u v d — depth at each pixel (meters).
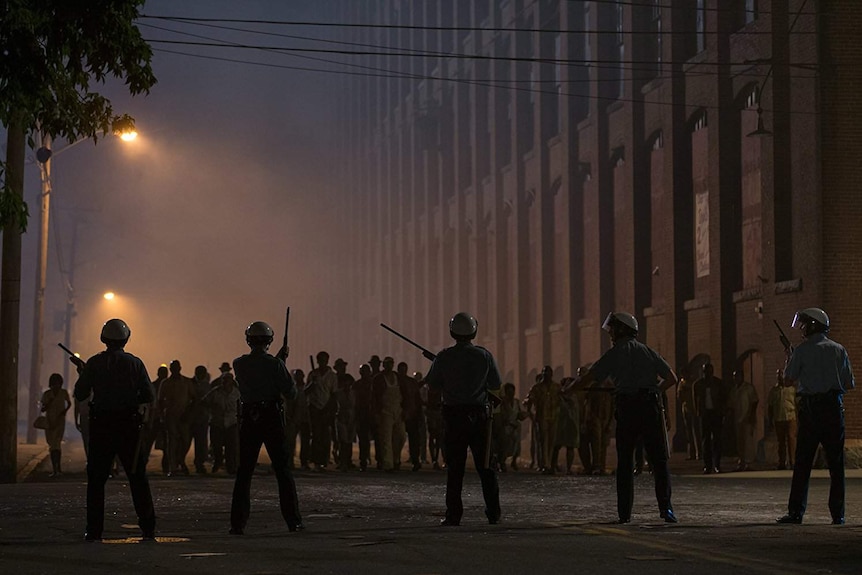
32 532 14.11
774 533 12.80
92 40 16.97
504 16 61.50
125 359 12.94
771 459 35.66
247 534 13.52
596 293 50.16
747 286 39.19
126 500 19.53
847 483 23.38
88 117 18.12
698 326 42.09
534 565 10.17
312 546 11.85
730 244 39.97
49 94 17.19
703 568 9.90
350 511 17.14
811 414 14.29
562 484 23.97
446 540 12.16
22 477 30.31
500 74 62.06
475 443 14.00
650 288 46.50
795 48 35.72
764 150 36.88
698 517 15.45
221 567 10.27
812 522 14.74
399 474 29.08
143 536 12.89
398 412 30.61
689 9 43.50
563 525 13.88
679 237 43.22
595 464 28.91
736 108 39.94
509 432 31.09
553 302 55.91
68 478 29.98
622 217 48.81
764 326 36.91
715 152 40.25
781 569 9.81
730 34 39.94
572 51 52.88
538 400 30.16
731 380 39.66
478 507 17.67
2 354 27.80
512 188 59.84
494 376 14.08
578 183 52.84
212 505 18.44
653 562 10.31
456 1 67.94
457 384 13.95
